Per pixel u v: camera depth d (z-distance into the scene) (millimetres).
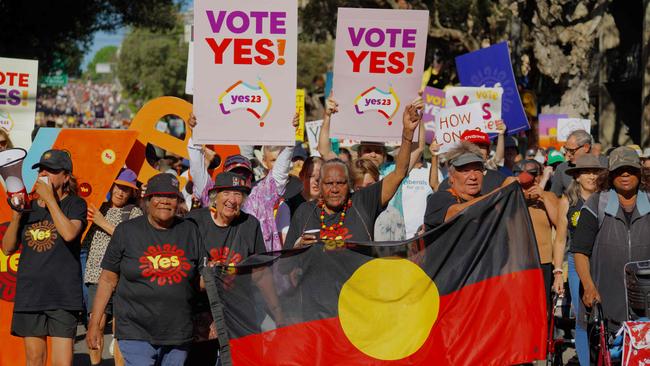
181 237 6773
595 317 7348
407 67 9328
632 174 7223
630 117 28016
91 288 9766
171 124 49125
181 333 6727
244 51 8398
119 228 6766
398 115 9383
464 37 29172
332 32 33219
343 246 6848
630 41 27344
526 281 6848
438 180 10273
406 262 6852
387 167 10062
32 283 7500
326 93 18656
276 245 8242
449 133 11000
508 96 14391
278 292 6773
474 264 6867
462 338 6820
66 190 7672
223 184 7098
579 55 28375
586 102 28719
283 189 8375
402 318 6836
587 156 8961
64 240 7531
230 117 8445
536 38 28953
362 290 6832
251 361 6691
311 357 6746
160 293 6652
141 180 11055
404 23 9266
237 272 6723
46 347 7719
